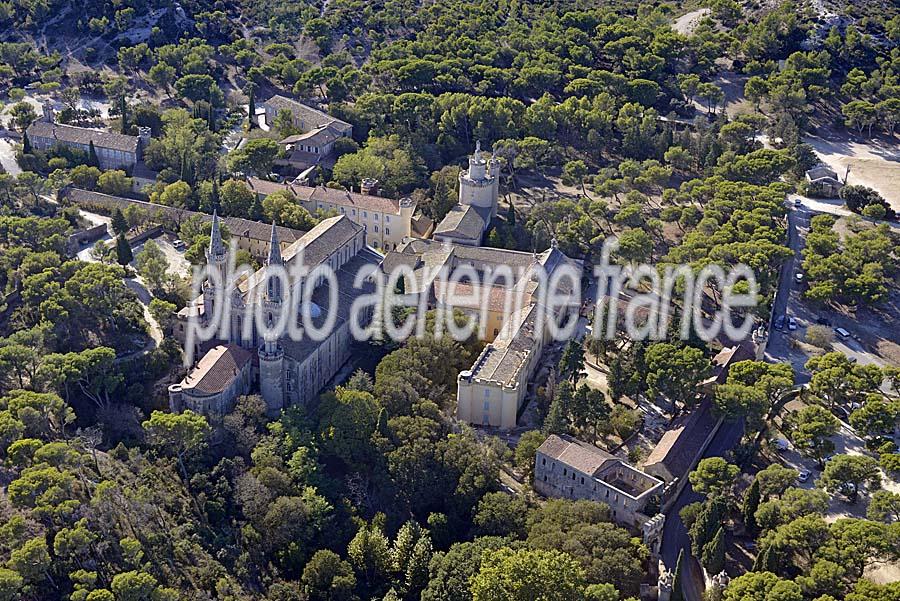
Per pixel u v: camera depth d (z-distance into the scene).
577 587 199.12
